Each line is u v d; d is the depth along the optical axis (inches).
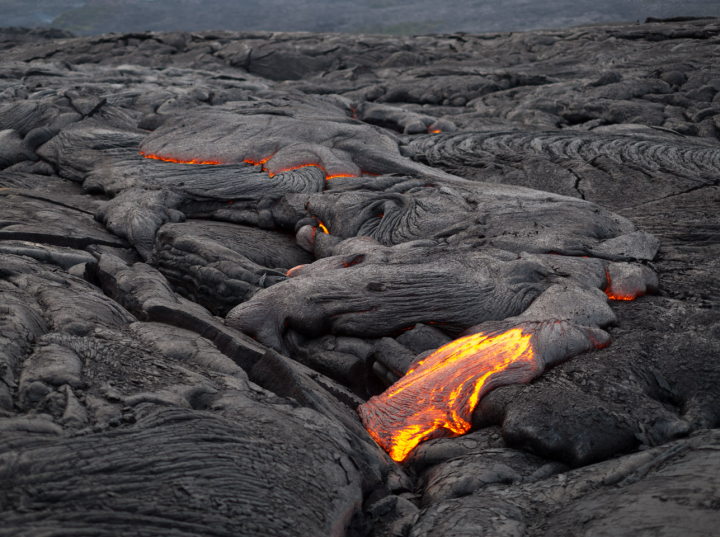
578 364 159.9
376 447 142.9
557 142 403.2
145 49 1166.3
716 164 346.3
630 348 166.7
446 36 1216.8
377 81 863.1
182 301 202.2
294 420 121.9
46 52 1194.6
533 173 346.0
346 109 566.6
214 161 331.9
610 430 127.1
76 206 296.0
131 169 323.3
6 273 174.9
